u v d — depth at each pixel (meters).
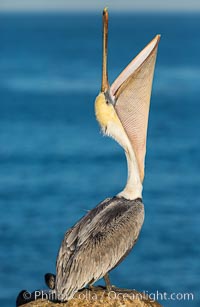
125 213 14.38
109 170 54.84
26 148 64.44
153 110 89.19
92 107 90.44
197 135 70.44
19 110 88.50
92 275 13.86
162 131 73.56
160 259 34.12
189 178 51.28
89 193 48.44
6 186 50.06
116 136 14.76
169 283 31.22
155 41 14.87
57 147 64.25
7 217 41.91
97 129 74.69
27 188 49.31
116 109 14.84
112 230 14.13
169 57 164.88
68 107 90.19
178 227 39.38
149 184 49.41
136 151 14.88
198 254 35.03
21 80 119.38
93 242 13.95
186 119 81.50
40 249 35.81
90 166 56.25
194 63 146.38
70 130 74.69
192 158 59.06
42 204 45.12
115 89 14.93
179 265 33.44
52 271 33.09
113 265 14.06
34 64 146.38
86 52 189.75
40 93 103.81
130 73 14.88
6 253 35.19
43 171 54.91
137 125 14.88
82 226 14.09
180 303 29.19
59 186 50.06
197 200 44.91
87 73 128.00
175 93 103.75
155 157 59.75
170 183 49.72
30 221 41.09
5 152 62.69
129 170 14.81
